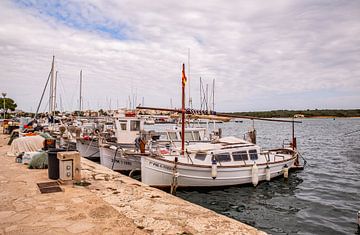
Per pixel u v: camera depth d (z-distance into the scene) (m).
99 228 5.65
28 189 8.66
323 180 18.77
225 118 21.14
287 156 20.81
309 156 30.77
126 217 6.36
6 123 41.31
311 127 104.81
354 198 14.59
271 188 16.45
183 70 15.54
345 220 11.44
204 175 14.84
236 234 5.62
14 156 16.36
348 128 92.69
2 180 9.91
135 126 21.45
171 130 20.33
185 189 14.95
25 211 6.60
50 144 15.59
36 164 12.25
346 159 28.31
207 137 21.44
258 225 11.17
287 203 13.88
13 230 5.46
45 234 5.30
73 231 5.46
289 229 10.70
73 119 38.81
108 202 7.55
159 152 16.36
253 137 22.62
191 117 21.12
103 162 19.91
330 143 45.66
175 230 5.73
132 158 17.91
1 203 7.20
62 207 6.93
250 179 16.33
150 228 5.79
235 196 14.87
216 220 6.41
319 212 12.49
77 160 9.47
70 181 9.34
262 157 17.45
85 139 23.34
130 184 9.84
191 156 15.31
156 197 8.27
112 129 24.28
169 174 14.42
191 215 6.71
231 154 15.88
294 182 18.08
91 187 9.16
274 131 84.00
